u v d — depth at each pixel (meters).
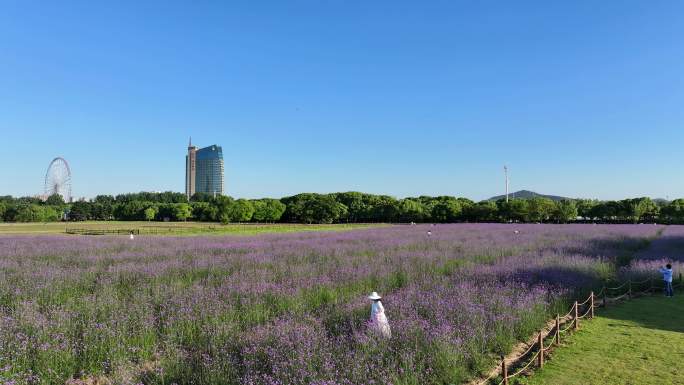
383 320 7.60
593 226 54.16
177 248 24.78
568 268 15.10
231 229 56.00
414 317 8.55
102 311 8.94
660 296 13.95
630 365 7.36
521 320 8.98
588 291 12.97
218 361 6.22
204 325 8.19
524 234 37.22
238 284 11.81
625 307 12.20
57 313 8.44
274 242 29.52
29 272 14.02
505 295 10.69
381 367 6.07
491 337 7.83
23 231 51.75
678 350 8.17
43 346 6.63
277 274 14.29
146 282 13.15
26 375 5.93
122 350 7.00
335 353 6.64
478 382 6.55
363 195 129.62
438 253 20.66
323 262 17.30
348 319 8.74
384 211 98.62
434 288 11.48
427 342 6.99
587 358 7.73
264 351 6.54
